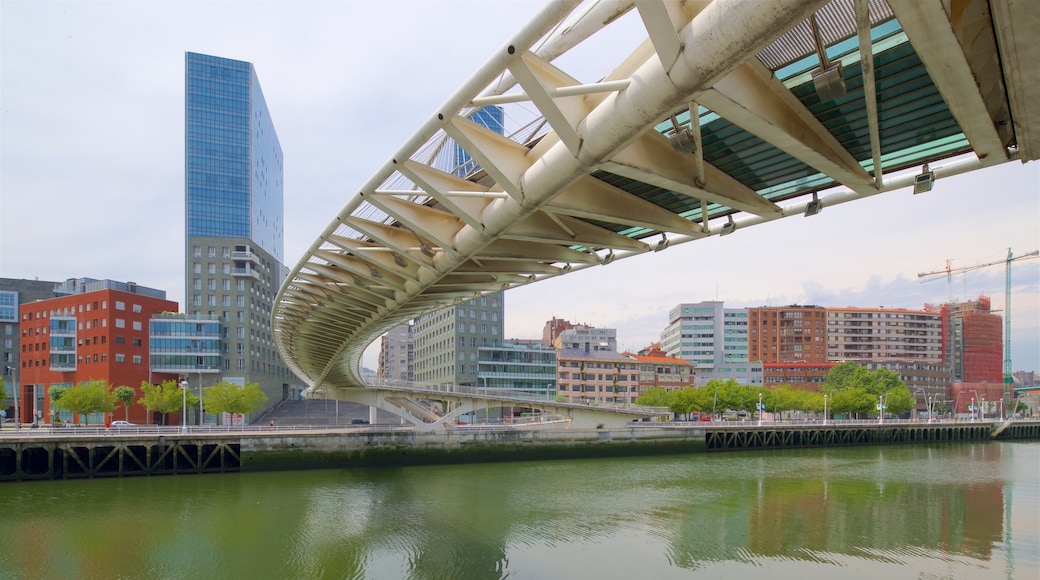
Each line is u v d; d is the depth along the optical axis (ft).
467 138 41.37
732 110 34.12
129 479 146.92
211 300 336.29
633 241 63.31
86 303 291.99
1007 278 592.60
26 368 306.35
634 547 86.94
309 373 227.61
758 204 51.29
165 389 246.06
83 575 75.10
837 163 42.50
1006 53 27.94
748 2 24.79
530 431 196.24
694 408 307.17
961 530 98.48
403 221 56.80
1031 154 37.47
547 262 77.05
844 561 81.46
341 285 91.30
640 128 33.17
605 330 464.24
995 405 512.63
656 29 27.89
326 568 76.95
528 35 31.42
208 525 98.17
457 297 91.86
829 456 217.56
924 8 24.36
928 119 41.78
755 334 513.04
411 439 178.70
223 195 422.41
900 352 535.60
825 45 35.42
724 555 83.56
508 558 81.30
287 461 164.25
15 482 142.00
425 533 93.66
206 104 424.05
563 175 39.70
